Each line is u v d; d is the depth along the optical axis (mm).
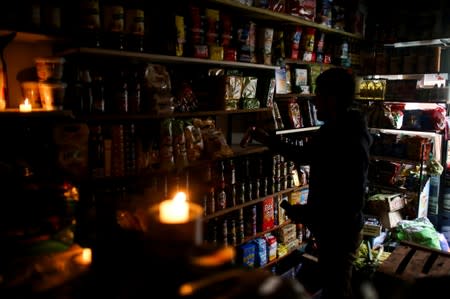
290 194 3221
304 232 3416
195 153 2273
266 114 2918
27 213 1155
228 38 2432
